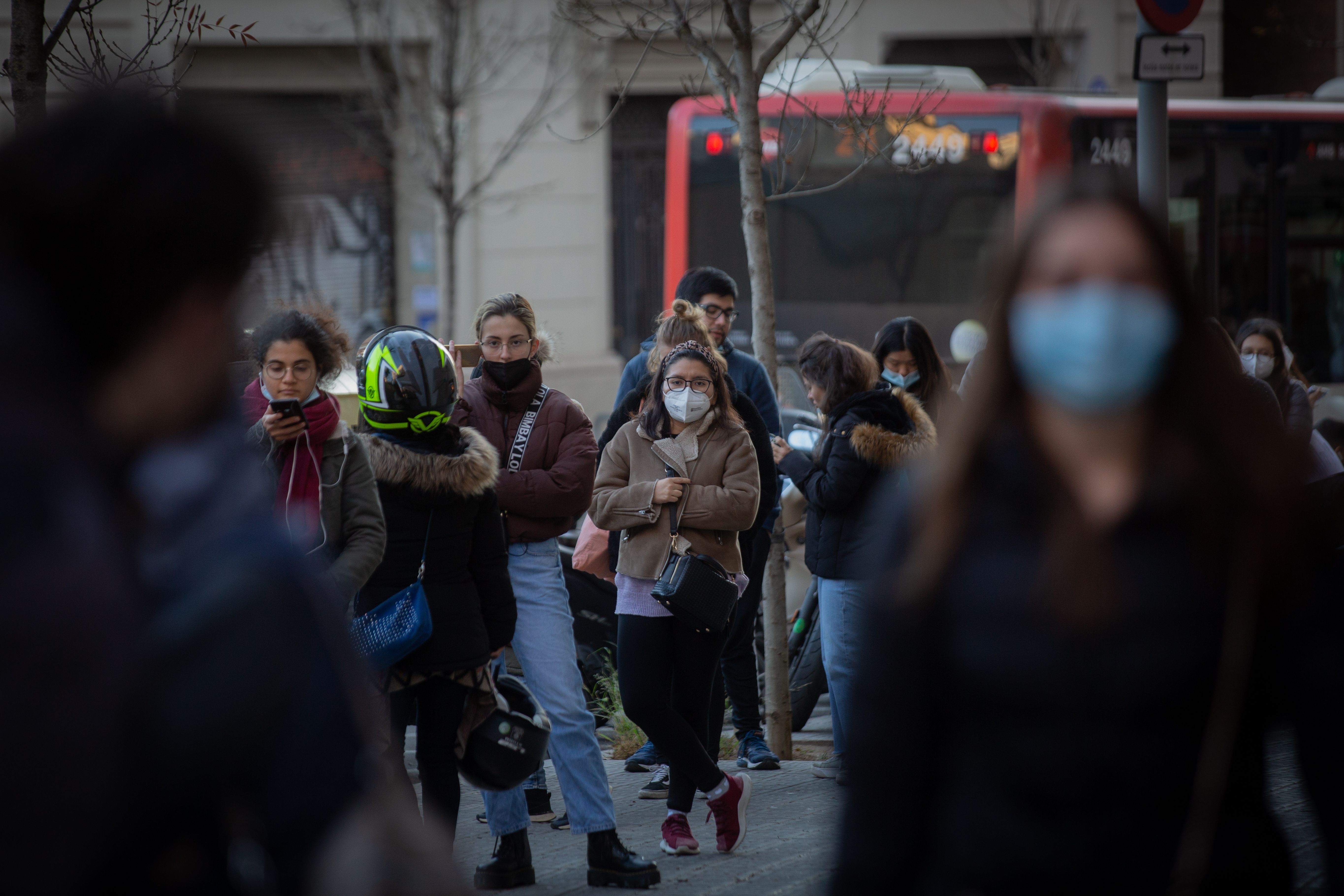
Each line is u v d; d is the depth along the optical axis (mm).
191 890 4168
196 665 4148
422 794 14484
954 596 5934
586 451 17156
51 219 3982
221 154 4254
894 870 6027
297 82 65188
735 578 17438
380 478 14000
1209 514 5781
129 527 4219
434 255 67875
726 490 17047
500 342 17250
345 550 13562
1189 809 5660
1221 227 45312
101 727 3525
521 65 64750
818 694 25250
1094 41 69625
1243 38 73500
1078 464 6039
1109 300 5699
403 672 14109
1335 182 46125
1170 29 22031
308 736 4371
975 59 72188
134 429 4262
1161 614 5664
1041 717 5707
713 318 22078
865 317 42250
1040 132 41656
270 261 4465
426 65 57688
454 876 4637
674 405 17250
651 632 16859
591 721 16453
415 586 13828
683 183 42875
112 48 16125
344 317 68000
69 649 3461
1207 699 5668
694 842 17125
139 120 4160
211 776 4117
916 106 25844
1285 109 45906
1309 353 45938
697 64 66688
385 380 14117
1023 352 5910
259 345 13602
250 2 63500
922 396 22469
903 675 6035
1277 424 6078
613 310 72125
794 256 42281
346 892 4375
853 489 18938
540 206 66562
